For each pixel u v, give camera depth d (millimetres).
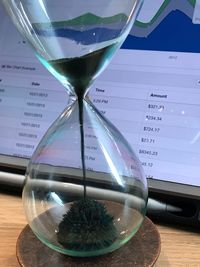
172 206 169
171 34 190
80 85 134
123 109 193
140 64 194
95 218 140
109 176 147
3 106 213
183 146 180
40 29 127
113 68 197
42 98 208
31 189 147
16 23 136
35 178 147
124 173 147
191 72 184
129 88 194
